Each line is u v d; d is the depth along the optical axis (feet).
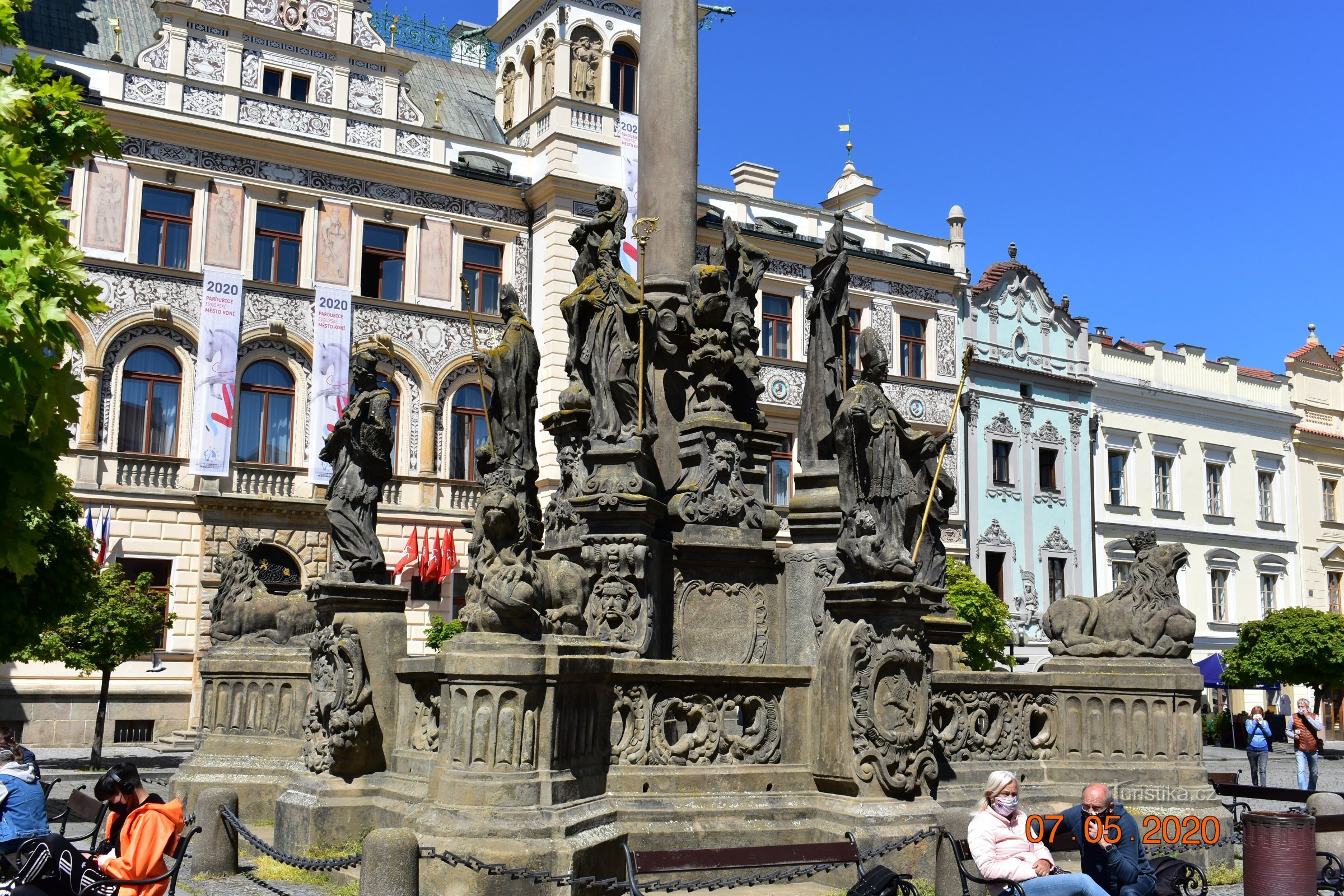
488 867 23.93
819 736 31.01
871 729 30.17
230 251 99.91
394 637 32.60
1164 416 150.00
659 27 38.96
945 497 38.04
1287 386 162.71
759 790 30.45
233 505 96.68
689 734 30.37
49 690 89.15
